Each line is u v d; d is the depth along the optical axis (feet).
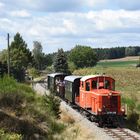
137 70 355.36
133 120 99.60
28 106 83.30
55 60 354.95
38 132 67.87
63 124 82.74
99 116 90.74
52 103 94.94
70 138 72.28
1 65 203.00
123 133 80.28
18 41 343.05
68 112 108.17
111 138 73.46
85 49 595.06
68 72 353.72
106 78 98.43
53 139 68.13
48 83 185.26
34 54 536.01
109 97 91.09
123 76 301.02
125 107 98.22
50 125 77.61
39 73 380.37
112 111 91.35
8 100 82.74
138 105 116.47
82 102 105.81
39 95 115.75
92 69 378.94
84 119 97.09
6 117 67.62
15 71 220.43
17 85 112.06
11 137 56.08
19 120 68.49
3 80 107.65
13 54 279.28
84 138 73.92
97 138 74.13
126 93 176.96
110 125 92.07
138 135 77.82
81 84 107.34
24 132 64.95
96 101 92.12
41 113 82.23
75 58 592.19
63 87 144.46
